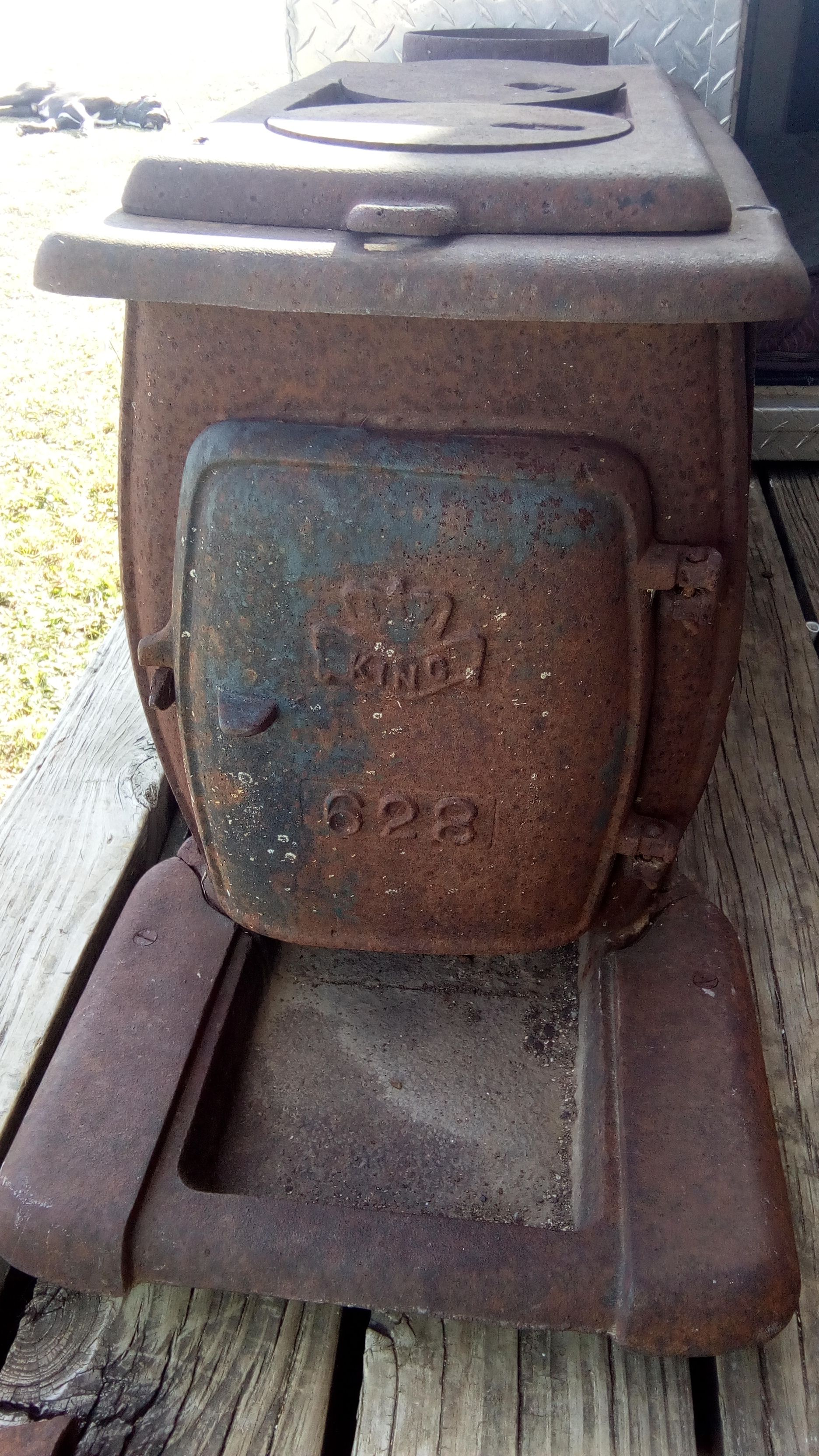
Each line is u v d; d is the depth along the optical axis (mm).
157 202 1209
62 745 2215
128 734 2244
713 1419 1366
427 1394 1329
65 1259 1320
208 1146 1490
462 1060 1664
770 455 3293
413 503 1207
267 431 1224
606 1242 1306
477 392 1204
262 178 1175
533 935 1534
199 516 1267
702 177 1156
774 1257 1286
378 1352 1366
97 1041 1508
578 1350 1370
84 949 1795
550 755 1342
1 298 5895
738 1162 1358
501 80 1902
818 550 3008
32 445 4320
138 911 1697
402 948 1543
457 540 1213
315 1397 1336
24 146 8281
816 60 4227
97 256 1129
